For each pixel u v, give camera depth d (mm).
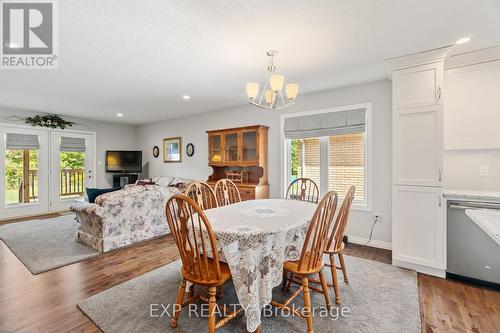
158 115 5809
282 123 4266
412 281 2408
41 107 4957
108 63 2750
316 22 1950
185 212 1593
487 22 1950
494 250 2297
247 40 2246
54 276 2549
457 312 1930
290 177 4266
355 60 2676
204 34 2135
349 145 3684
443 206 2486
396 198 2721
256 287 1598
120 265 2830
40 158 5500
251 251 1591
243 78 3254
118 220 3354
